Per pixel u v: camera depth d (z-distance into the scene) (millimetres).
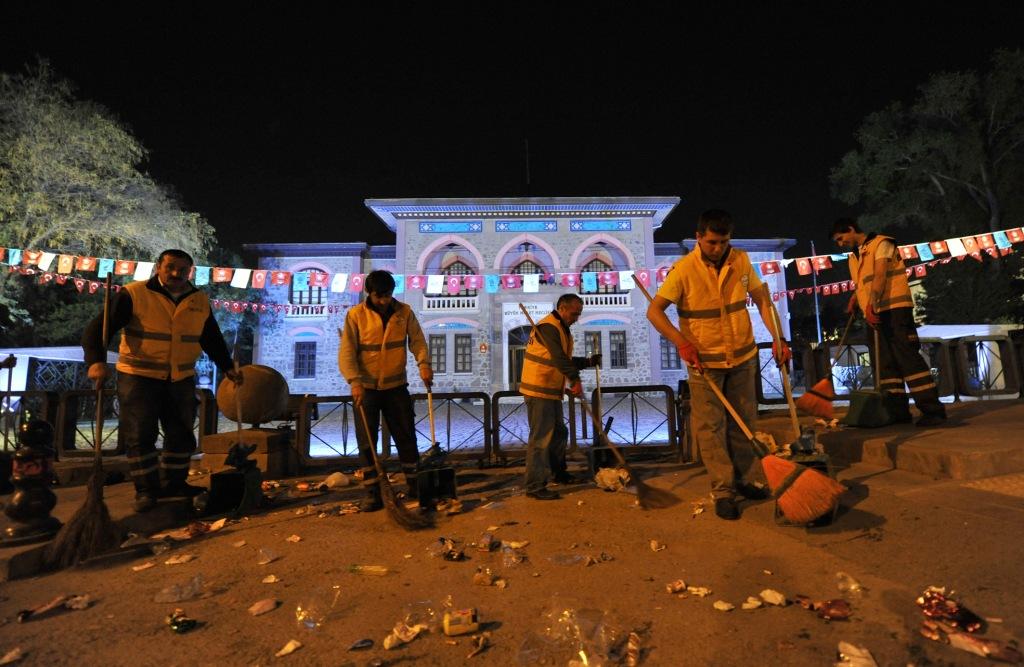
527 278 16297
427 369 4805
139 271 12852
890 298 5012
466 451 7074
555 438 5113
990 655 1941
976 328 19047
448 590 2762
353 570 3076
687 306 4027
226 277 13820
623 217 29109
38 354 15648
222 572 3143
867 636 2135
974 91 23219
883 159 24469
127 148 18344
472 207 28500
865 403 5074
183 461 4566
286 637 2340
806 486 3160
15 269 13602
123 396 4293
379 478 4258
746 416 3996
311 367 29406
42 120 16828
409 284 16219
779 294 20625
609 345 28391
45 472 3631
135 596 2836
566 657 2105
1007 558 2625
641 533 3539
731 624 2285
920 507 3346
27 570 3193
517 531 3715
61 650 2285
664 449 6949
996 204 23531
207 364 27047
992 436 4145
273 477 6156
